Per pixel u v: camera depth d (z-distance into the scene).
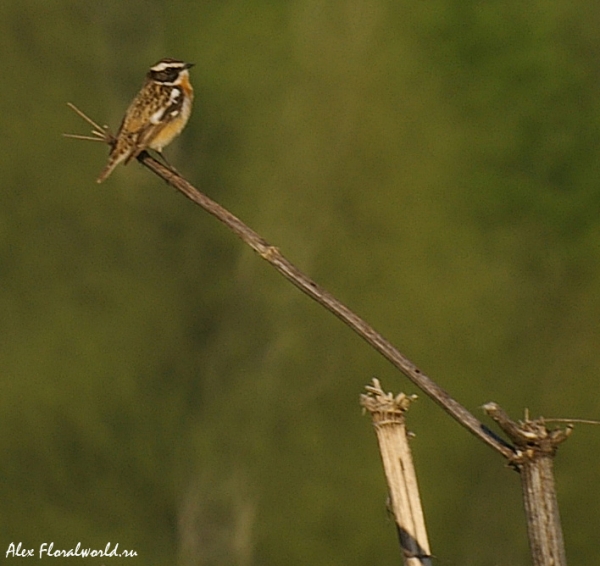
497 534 16.98
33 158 17.62
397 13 17.28
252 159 17.45
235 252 17.73
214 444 17.47
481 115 17.69
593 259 18.09
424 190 17.36
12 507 17.61
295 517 17.36
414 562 4.06
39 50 17.41
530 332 17.92
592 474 17.44
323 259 17.34
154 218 17.88
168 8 17.73
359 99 17.19
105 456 17.61
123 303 17.70
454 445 17.25
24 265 17.78
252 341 17.55
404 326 17.41
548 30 17.88
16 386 17.47
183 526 17.50
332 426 17.41
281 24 17.41
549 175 18.23
